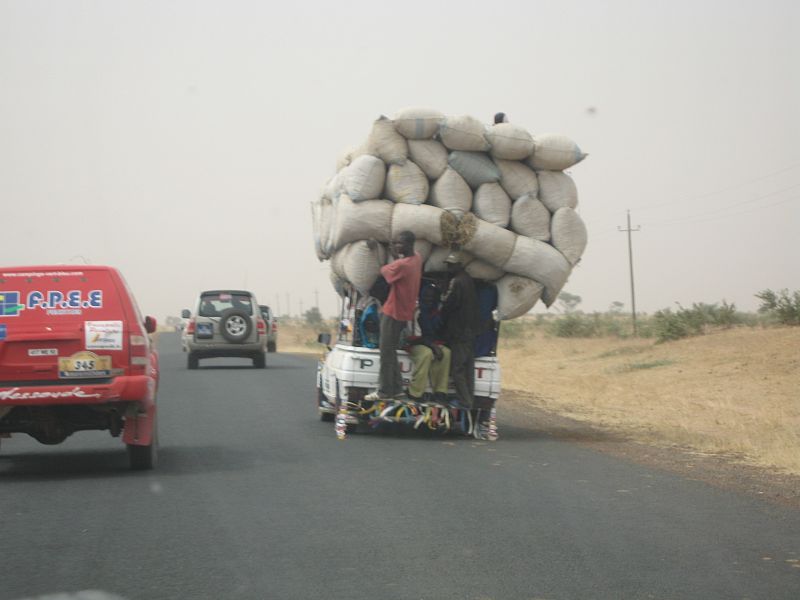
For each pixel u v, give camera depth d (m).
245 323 29.39
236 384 23.97
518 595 6.48
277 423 16.38
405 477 11.04
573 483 10.80
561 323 54.38
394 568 7.14
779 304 36.25
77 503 9.51
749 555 7.58
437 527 8.48
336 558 7.41
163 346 53.81
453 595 6.47
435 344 14.35
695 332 36.56
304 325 94.62
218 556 7.46
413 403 14.12
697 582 6.80
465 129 13.49
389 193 13.83
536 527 8.51
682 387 23.95
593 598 6.42
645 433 15.98
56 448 13.99
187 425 16.08
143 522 8.64
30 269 10.97
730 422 17.39
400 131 13.59
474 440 14.54
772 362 25.62
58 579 6.82
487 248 13.89
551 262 14.07
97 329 10.83
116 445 14.29
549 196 14.20
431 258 14.10
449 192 13.72
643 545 7.88
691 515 9.11
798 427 16.36
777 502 9.83
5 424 11.23
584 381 26.34
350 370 14.23
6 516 8.90
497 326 14.58
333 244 14.45
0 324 10.69
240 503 9.49
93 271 11.08
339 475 11.16
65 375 10.72
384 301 14.43
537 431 16.12
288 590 6.57
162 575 6.93
